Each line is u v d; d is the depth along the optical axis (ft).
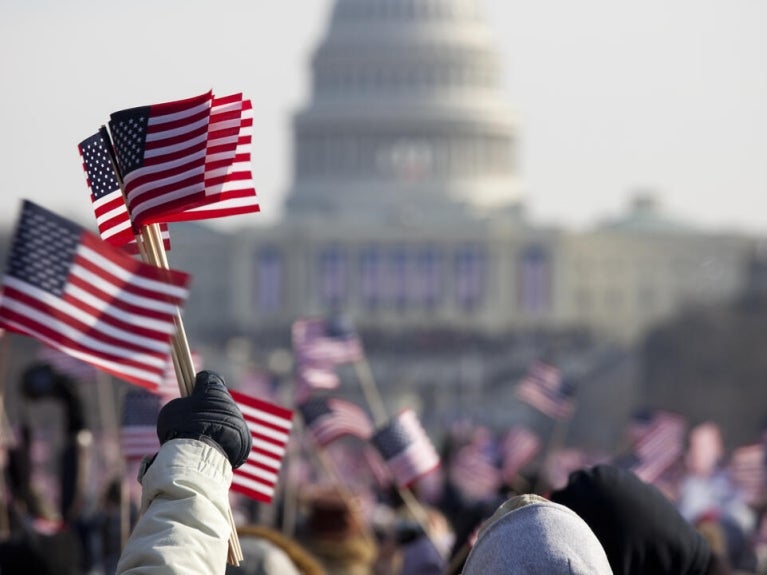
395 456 132.98
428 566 126.72
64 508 106.83
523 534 63.72
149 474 63.57
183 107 71.72
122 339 77.10
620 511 75.97
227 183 75.31
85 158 75.41
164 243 77.56
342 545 128.06
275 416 99.40
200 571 61.87
